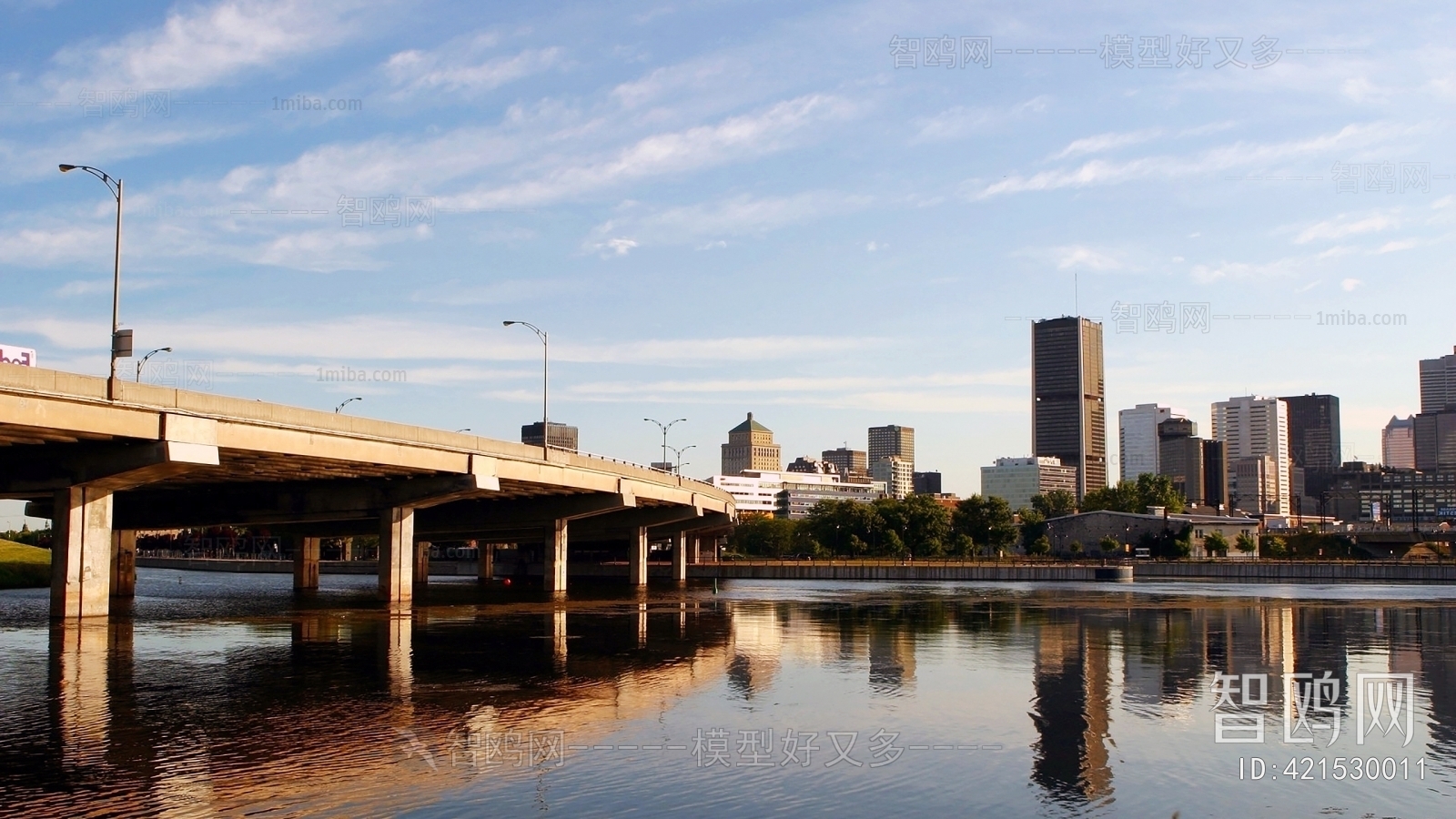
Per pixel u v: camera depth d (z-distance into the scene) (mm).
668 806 21641
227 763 24547
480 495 89062
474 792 22422
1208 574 160500
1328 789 23594
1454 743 28172
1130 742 27922
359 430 66250
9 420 46938
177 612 70125
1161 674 40312
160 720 29672
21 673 38719
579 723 29812
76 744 26422
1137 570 165875
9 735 27484
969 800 22422
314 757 25266
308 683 36750
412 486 79938
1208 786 23656
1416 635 56406
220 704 32312
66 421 49594
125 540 96000
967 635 55750
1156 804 22250
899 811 21609
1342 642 52906
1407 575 149375
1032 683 37812
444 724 29344
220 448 57750
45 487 58594
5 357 60750
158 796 21672
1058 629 60062
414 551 142750
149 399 53250
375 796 21922
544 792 22516
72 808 20750
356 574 175750
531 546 176000
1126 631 58875
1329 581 149375
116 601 86250
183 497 91250
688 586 127688
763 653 46875
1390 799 22875
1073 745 27469
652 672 40250
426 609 76500
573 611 75375
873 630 59250
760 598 96125
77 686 35719
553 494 102812
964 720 30703
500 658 44656
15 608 71625
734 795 22500
